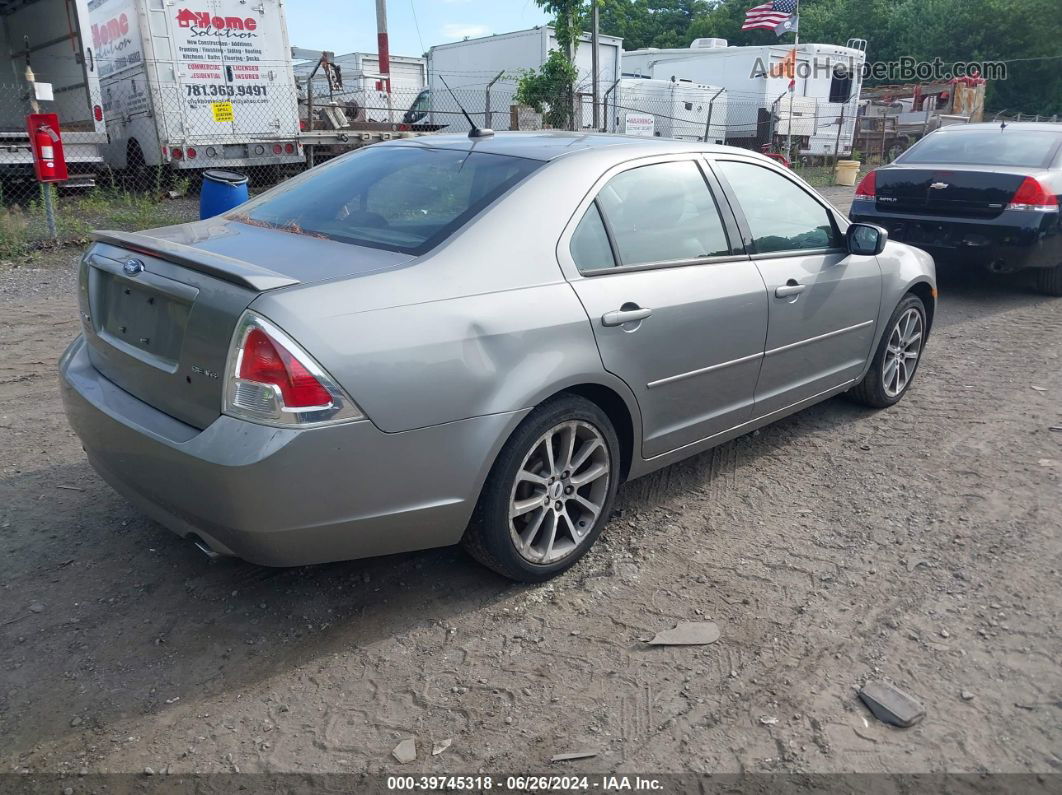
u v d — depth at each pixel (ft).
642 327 10.77
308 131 49.67
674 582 10.79
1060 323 24.40
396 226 10.13
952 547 11.74
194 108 43.14
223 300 8.27
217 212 28.04
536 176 10.48
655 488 13.52
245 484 8.01
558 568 10.69
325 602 10.16
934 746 8.09
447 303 9.04
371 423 8.42
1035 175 24.79
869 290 15.24
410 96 77.46
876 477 14.02
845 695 8.75
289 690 8.67
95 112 39.47
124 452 9.20
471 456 9.17
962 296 27.94
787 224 13.75
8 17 45.44
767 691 8.79
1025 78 156.35
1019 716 8.48
